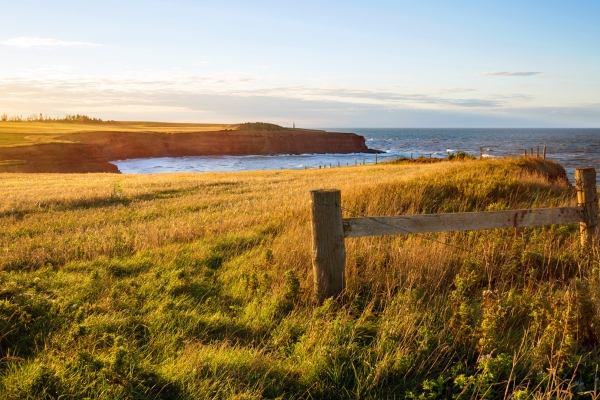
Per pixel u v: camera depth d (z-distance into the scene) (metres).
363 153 183.88
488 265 5.84
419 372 3.61
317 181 23.95
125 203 16.78
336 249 4.92
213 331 4.57
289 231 8.39
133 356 3.80
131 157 155.50
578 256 5.92
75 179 33.69
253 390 3.39
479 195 11.53
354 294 5.19
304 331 4.38
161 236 9.01
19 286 5.40
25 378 3.36
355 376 3.51
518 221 5.66
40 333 4.25
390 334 4.01
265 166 126.19
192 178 31.28
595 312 4.04
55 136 131.88
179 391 3.40
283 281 5.63
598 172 46.16
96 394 3.22
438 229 5.33
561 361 3.54
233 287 5.77
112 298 5.21
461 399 3.29
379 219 5.13
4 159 87.81
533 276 5.52
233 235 8.80
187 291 5.70
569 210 5.98
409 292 4.89
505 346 3.87
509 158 21.83
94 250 8.03
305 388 3.51
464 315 4.08
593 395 3.09
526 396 3.01
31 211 14.54
